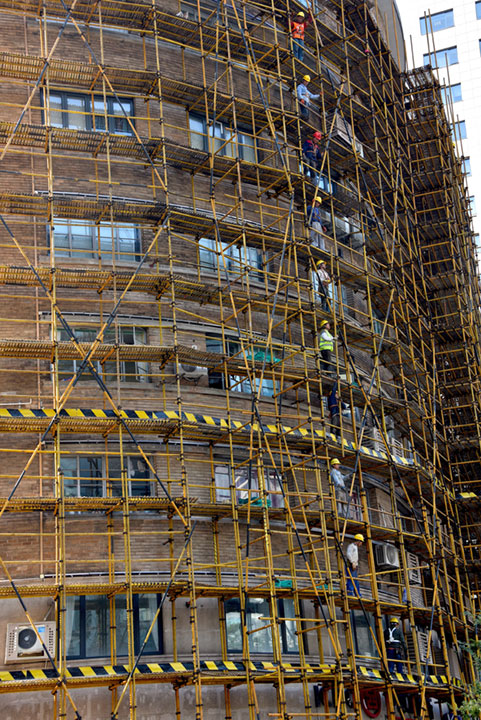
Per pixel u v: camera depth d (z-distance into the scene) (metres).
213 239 39.69
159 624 33.62
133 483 34.84
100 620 32.94
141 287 36.28
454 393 54.59
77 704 31.44
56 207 35.41
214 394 37.19
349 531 39.44
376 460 40.31
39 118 38.09
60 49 39.28
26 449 33.75
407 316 46.41
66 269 33.91
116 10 38.75
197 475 35.97
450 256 56.97
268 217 42.16
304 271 42.56
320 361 39.09
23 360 34.84
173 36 41.00
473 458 53.94
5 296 34.72
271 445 37.62
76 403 34.91
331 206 42.06
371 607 38.19
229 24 43.25
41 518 32.84
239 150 42.72
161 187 36.66
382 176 48.06
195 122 41.59
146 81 38.50
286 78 43.31
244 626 32.81
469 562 48.25
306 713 33.19
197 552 34.78
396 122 51.16
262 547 36.47
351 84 45.84
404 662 37.88
